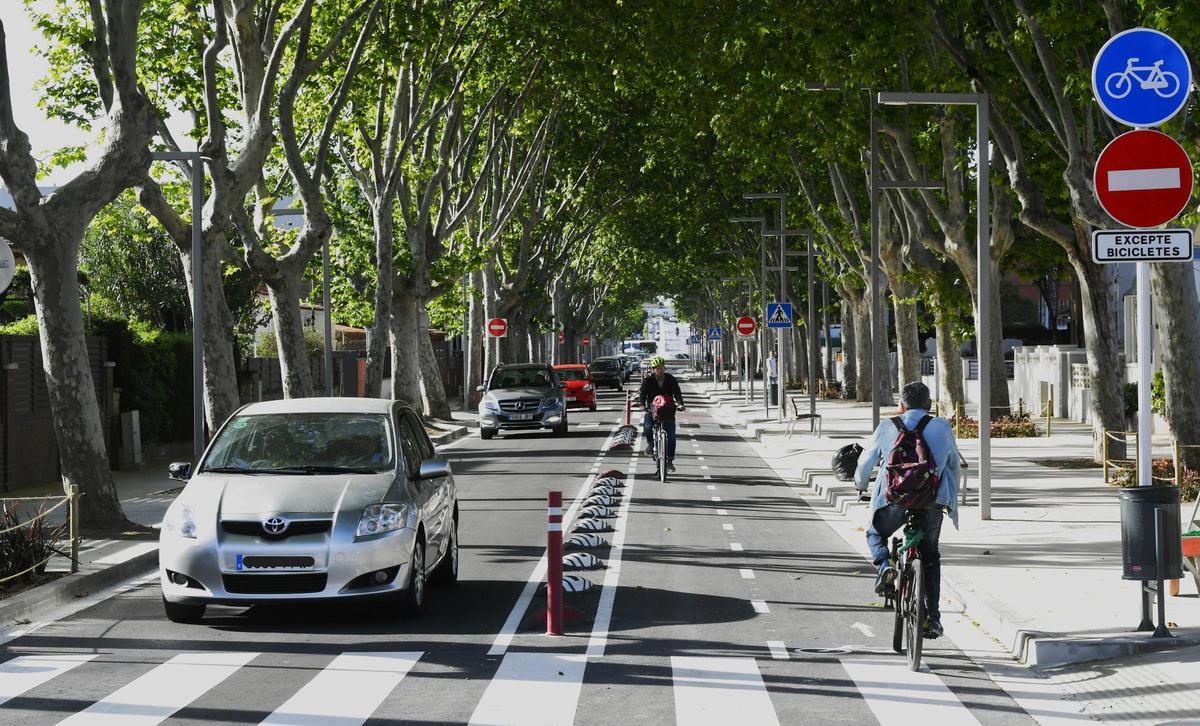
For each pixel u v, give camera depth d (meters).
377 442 11.34
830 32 20.44
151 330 29.55
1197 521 13.15
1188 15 14.22
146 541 14.97
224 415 20.72
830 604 11.28
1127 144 9.33
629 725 7.23
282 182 30.55
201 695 7.95
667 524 17.20
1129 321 36.88
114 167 15.73
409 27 26.52
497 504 19.61
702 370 130.00
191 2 22.88
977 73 20.92
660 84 33.88
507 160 48.16
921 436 8.90
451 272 39.00
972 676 8.55
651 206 55.38
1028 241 34.50
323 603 10.20
